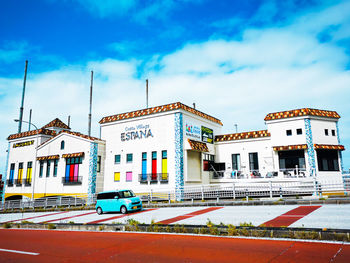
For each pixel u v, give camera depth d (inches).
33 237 434.3
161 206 810.8
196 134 1103.0
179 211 661.3
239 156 1121.4
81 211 893.2
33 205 1159.6
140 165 1085.1
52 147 1323.8
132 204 709.9
